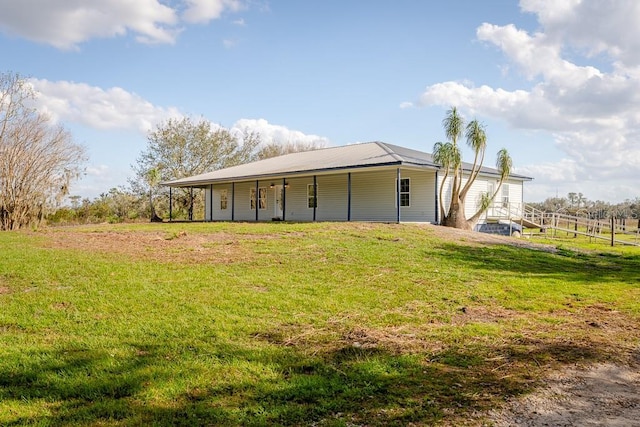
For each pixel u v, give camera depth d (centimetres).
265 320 536
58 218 2672
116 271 787
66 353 417
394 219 2016
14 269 793
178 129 3812
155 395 330
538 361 423
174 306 582
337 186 2238
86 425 284
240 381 358
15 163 2055
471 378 377
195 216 3784
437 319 565
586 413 316
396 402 325
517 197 2495
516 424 296
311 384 354
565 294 732
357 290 696
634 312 627
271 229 1459
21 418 292
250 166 2762
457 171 1716
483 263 980
